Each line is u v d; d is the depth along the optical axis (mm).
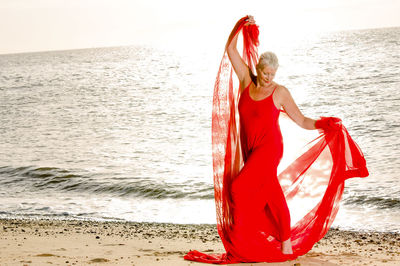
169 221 9383
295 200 5129
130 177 13367
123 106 31672
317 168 5102
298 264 4742
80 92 42312
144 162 15523
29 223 9234
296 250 4891
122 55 116938
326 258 5297
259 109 4594
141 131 22109
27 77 62281
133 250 6418
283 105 4688
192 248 6773
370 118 20781
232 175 4871
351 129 18938
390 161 13656
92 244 6980
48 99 38156
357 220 9102
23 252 6027
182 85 43250
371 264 4961
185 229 8602
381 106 23453
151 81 48656
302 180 5137
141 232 8312
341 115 22094
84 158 16578
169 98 34594
